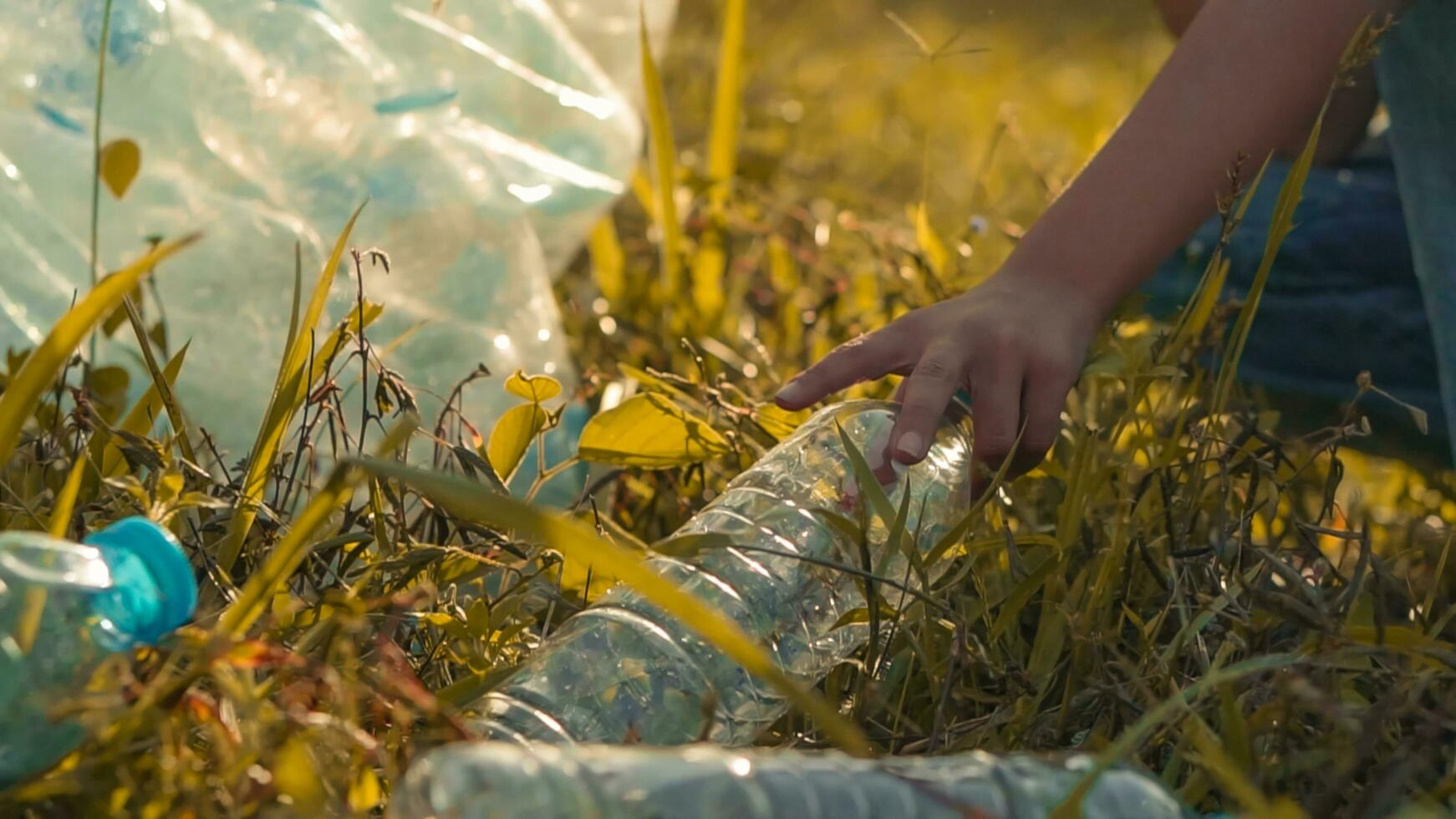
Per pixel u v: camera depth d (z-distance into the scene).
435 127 1.21
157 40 1.15
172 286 1.15
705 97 2.29
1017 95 2.77
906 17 2.88
